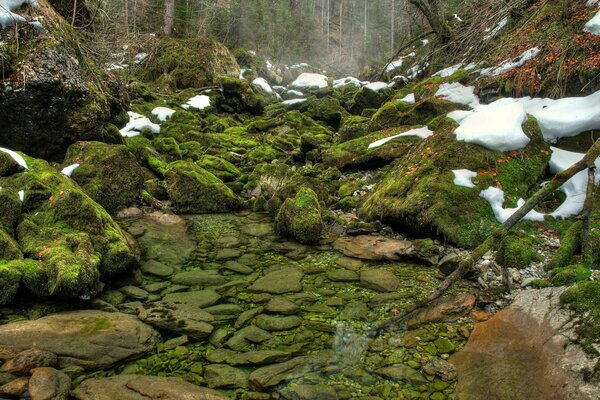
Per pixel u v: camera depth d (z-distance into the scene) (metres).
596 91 7.10
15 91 6.74
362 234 6.56
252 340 3.85
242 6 32.12
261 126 14.09
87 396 2.98
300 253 5.97
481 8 12.28
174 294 4.71
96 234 5.10
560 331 3.43
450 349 3.66
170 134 12.15
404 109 10.44
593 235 4.95
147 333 3.83
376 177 8.53
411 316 4.20
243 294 4.75
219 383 3.27
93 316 3.97
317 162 10.38
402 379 3.31
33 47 7.00
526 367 3.24
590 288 3.68
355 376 3.36
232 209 8.19
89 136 7.90
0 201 4.94
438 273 5.17
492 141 6.52
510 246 5.08
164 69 19.34
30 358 3.25
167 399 2.98
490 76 9.29
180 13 25.12
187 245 6.24
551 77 7.85
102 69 10.11
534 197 4.41
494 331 3.75
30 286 4.23
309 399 3.10
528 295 4.14
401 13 26.42
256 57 27.34
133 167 7.74
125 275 5.10
